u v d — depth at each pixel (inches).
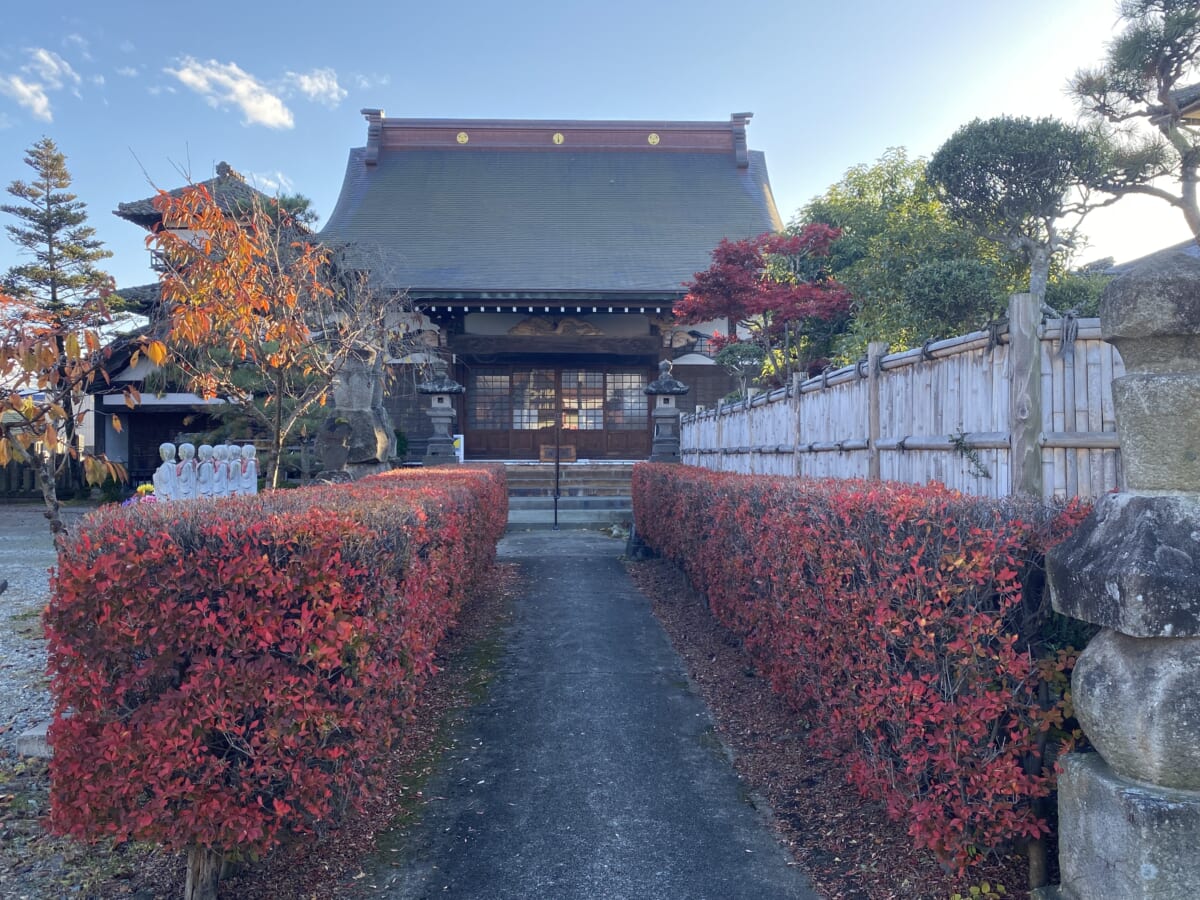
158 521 106.5
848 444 239.8
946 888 109.3
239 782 103.0
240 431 599.2
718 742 169.0
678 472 329.4
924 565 106.2
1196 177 338.6
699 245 976.9
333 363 290.4
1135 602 85.9
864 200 744.3
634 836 130.3
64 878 116.2
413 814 138.4
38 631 250.2
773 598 164.4
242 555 101.3
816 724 151.1
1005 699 100.3
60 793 99.9
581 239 978.7
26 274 778.2
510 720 182.9
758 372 749.9
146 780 98.0
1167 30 307.6
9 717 175.2
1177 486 91.8
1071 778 97.4
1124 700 88.8
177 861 120.1
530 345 845.2
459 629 263.1
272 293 243.1
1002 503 114.0
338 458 369.1
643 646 244.1
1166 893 83.8
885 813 128.8
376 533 114.7
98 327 165.3
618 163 1089.4
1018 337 147.0
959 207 366.0
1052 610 105.4
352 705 106.7
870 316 535.5
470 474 325.7
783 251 637.3
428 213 1009.5
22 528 581.6
